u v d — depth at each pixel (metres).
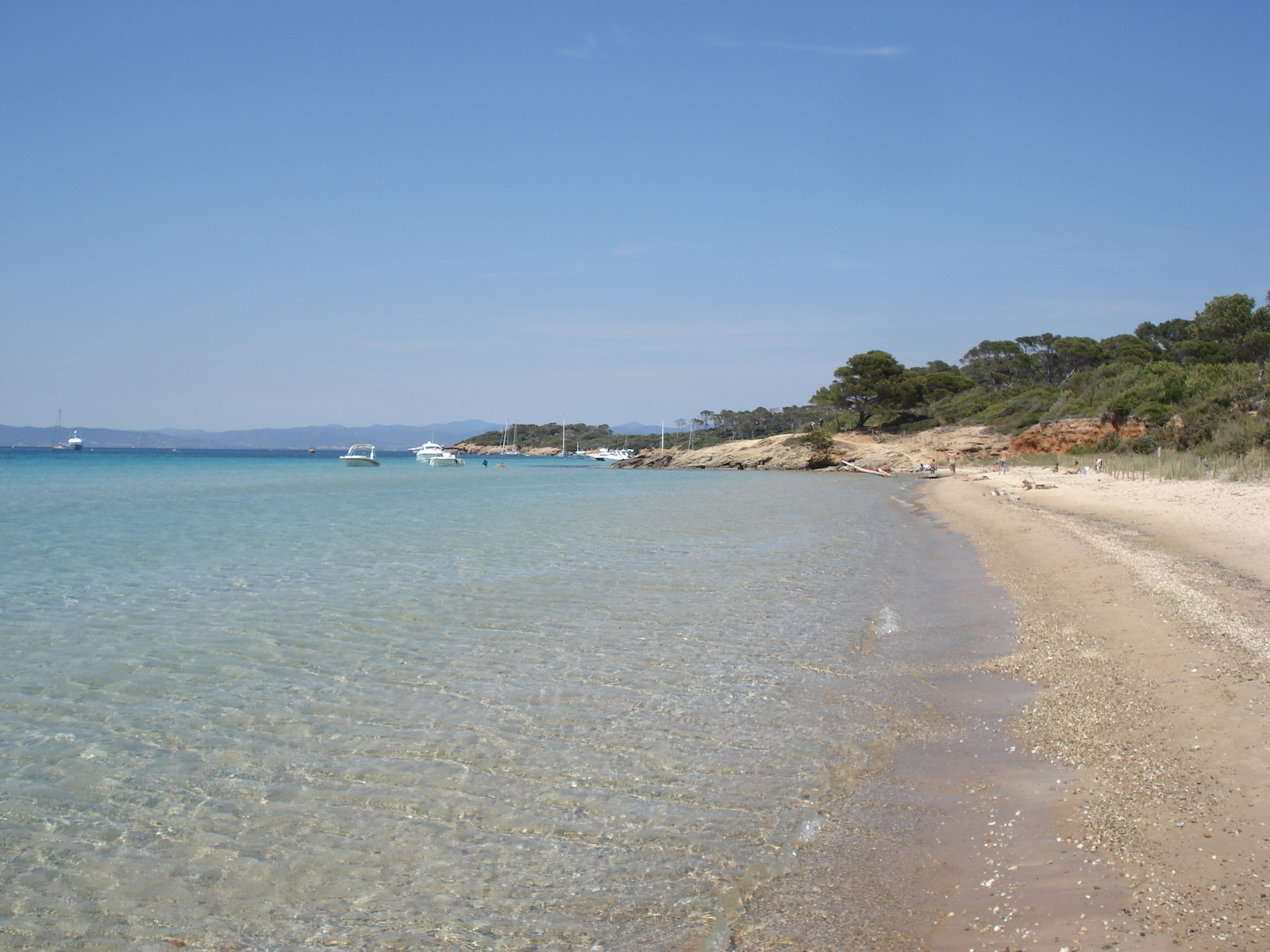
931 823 6.12
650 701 9.23
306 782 7.11
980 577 17.22
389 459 193.88
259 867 5.75
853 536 25.52
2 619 13.41
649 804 6.63
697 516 33.44
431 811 6.56
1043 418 79.12
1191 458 43.16
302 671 10.42
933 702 9.09
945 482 61.00
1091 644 10.78
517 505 39.41
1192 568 15.59
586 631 12.56
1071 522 25.75
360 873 5.65
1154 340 104.81
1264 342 77.69
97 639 12.06
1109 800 6.08
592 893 5.33
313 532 26.59
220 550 21.92
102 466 95.62
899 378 104.25
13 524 29.03
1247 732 6.97
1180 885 4.76
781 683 9.87
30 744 7.98
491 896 5.33
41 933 4.98
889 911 4.94
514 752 7.75
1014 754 7.36
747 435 185.12
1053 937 4.41
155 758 7.66
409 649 11.51
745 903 5.14
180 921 5.11
